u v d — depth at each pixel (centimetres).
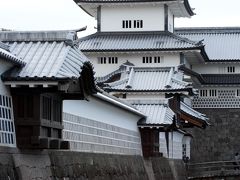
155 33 9088
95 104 4125
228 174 7975
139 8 9131
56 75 2484
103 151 4381
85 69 2773
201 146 10375
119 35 9106
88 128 3997
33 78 2488
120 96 7094
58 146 2716
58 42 2752
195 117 8125
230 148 10362
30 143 2588
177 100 7125
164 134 6775
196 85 10225
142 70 7450
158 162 6197
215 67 10450
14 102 2591
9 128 2542
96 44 8819
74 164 3466
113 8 9175
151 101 5766
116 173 4497
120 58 8844
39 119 2580
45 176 2894
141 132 5672
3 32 2775
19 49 2695
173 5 9194
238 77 10394
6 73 2523
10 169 2489
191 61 9988
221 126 10425
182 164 8025
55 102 2805
